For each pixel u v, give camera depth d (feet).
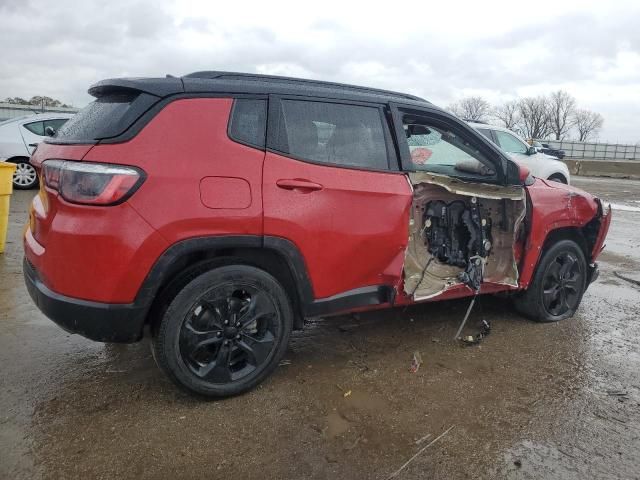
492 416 9.41
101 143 8.44
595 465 8.11
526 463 8.11
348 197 10.30
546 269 13.85
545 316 14.24
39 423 8.73
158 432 8.63
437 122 12.03
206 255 9.48
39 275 8.95
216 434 8.63
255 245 9.37
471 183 11.85
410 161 11.44
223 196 9.00
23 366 10.70
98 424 8.79
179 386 9.28
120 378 10.37
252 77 10.41
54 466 7.70
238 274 9.45
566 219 13.65
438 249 12.57
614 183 71.36
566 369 11.42
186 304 9.04
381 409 9.55
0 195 18.12
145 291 8.60
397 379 10.72
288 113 10.08
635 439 8.82
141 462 7.86
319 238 9.99
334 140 10.54
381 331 13.33
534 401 9.98
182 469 7.75
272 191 9.46
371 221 10.57
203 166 8.92
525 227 13.05
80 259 8.33
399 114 11.50
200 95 9.27
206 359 9.63
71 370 10.62
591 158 195.52
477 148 12.50
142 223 8.41
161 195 8.53
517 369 11.35
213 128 9.20
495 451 8.39
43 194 9.49
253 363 9.95
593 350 12.53
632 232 30.27
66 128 10.03
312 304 10.34
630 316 15.23
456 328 13.66
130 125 8.62
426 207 12.43
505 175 12.41
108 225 8.27
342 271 10.48
